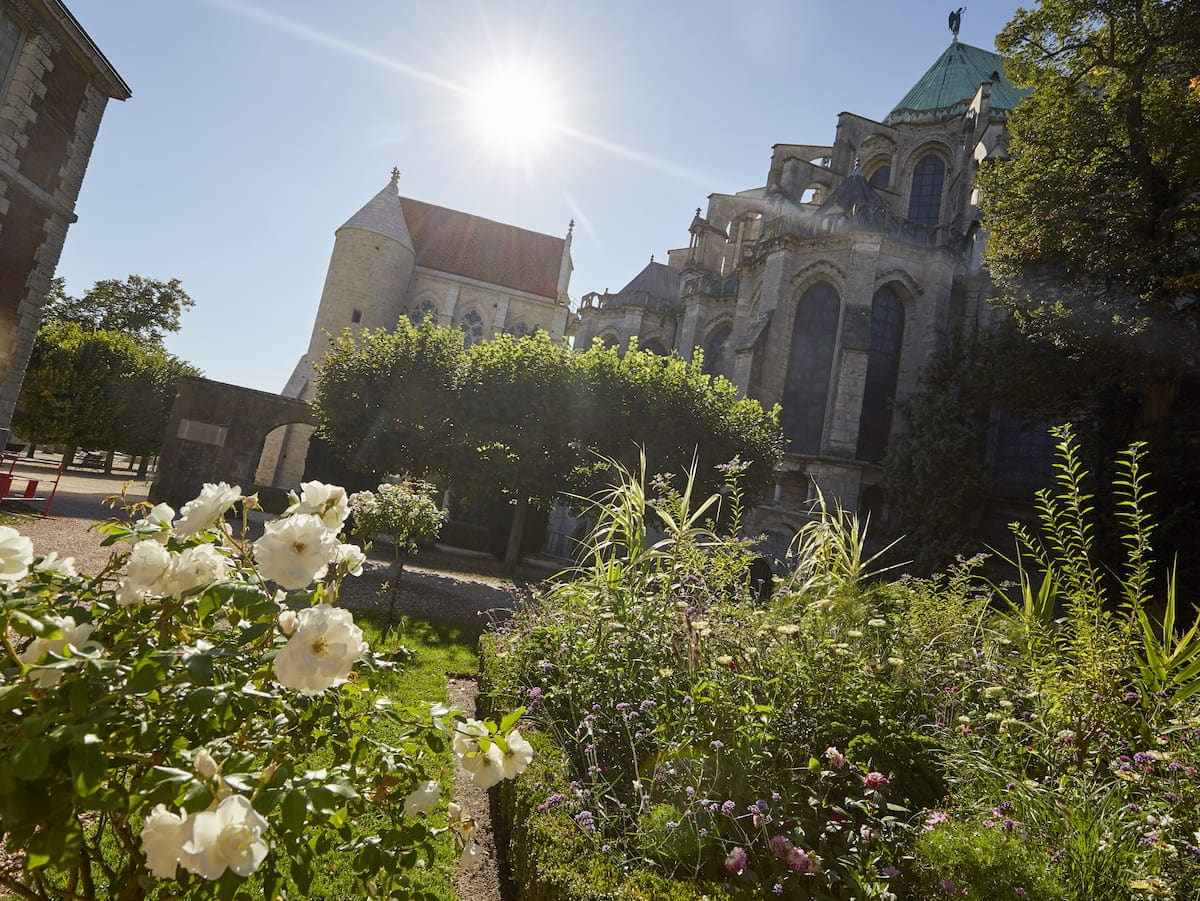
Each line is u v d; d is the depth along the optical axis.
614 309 49.50
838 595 5.12
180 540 1.73
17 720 1.35
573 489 22.05
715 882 3.16
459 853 1.85
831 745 3.71
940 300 33.84
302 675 1.44
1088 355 20.86
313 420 26.83
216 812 1.18
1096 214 19.59
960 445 28.16
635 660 4.65
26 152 16.77
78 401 30.75
